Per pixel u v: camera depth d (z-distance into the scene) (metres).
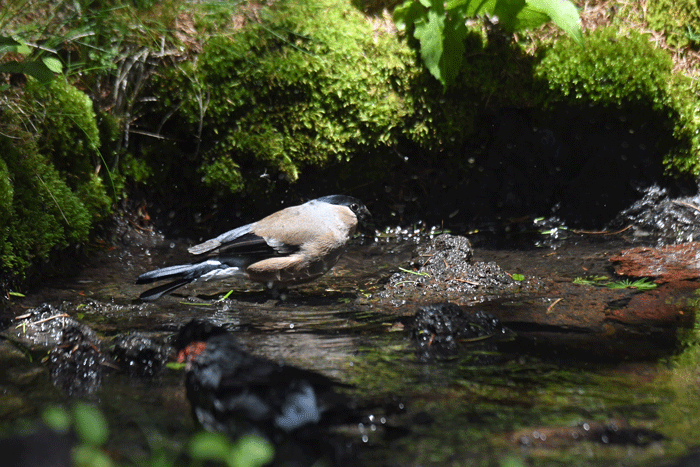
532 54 11.76
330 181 12.20
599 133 12.25
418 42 11.63
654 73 11.62
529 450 4.57
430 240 10.94
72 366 6.43
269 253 9.23
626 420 5.01
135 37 11.45
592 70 11.63
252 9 12.02
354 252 11.34
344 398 5.07
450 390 5.66
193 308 8.59
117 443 4.79
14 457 3.93
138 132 11.57
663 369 6.12
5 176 8.99
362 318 8.03
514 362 6.36
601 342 6.93
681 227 11.70
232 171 11.73
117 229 11.38
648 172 12.24
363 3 12.55
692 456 4.33
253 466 4.23
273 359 6.49
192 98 11.37
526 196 12.64
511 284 9.16
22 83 10.73
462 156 12.47
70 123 10.50
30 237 9.25
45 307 7.93
